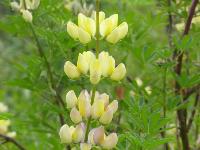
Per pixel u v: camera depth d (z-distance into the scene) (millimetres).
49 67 396
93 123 305
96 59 266
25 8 396
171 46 419
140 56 391
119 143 313
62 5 415
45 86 403
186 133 393
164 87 381
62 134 271
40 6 393
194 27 399
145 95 387
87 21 277
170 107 372
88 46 374
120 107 401
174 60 382
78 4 408
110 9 376
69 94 277
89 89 414
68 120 372
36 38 398
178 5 408
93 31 277
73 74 274
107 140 267
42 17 398
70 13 407
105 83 406
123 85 398
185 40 363
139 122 307
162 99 374
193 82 371
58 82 395
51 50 390
